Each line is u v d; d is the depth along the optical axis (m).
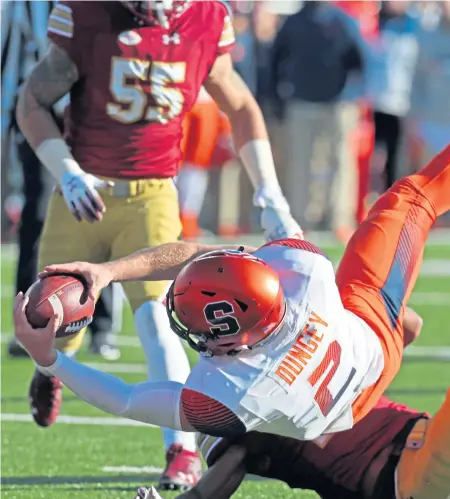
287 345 12.60
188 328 12.47
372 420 14.16
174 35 17.88
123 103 17.78
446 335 30.70
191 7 18.05
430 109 47.62
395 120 45.12
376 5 43.81
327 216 46.31
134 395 12.98
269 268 12.55
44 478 17.97
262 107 43.97
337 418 13.27
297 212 46.28
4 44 25.72
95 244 18.16
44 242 18.25
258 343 12.48
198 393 12.55
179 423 12.88
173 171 18.28
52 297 12.70
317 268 13.17
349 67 42.84
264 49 43.72
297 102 43.44
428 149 48.69
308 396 12.66
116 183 17.88
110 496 16.91
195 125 40.94
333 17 42.31
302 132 44.41
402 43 43.84
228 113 18.67
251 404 12.48
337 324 12.98
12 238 46.62
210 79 18.47
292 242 13.52
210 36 18.12
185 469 17.17
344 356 12.95
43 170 26.17
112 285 27.33
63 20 17.61
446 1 45.50
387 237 14.68
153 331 17.31
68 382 13.00
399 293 14.43
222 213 47.84
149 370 17.19
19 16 25.39
